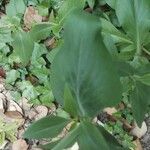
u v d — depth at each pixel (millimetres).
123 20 370
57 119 264
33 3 489
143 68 315
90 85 233
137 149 429
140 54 389
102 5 475
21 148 426
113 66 225
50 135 259
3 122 439
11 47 466
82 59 228
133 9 364
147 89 322
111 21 465
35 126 260
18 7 482
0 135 430
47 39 474
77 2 432
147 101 322
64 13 437
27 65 463
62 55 235
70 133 251
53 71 244
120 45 399
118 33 397
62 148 242
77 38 223
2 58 463
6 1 506
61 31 462
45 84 450
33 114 446
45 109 446
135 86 323
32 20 484
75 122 261
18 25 473
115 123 438
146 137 445
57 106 448
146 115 450
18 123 439
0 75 464
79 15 221
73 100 245
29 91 448
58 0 483
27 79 460
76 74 234
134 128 443
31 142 431
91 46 223
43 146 281
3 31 467
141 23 368
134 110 320
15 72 457
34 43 458
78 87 237
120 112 443
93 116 247
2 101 449
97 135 237
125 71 302
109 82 229
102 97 234
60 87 248
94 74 229
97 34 220
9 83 457
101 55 223
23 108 449
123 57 397
